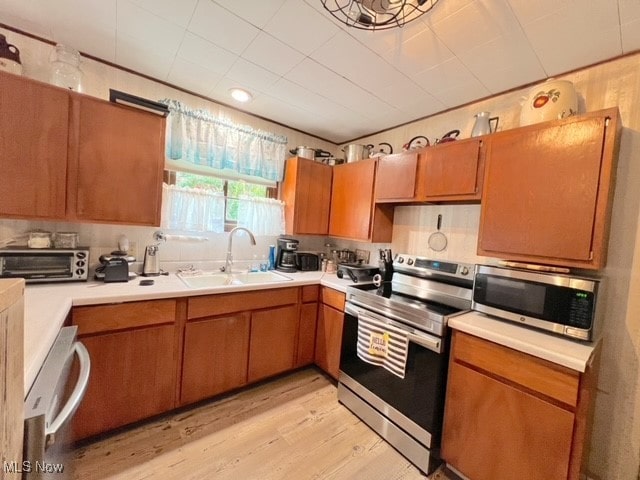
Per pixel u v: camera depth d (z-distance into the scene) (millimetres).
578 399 1122
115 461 1484
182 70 1934
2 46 1455
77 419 1471
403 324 1741
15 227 1680
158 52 1741
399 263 2330
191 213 2266
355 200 2648
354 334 2078
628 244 1425
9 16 1475
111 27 1530
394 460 1633
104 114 1681
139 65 1899
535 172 1461
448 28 1372
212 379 1953
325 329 2428
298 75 1903
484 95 1995
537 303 1386
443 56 1591
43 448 650
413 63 1679
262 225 2707
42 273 1645
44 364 883
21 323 534
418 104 2213
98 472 1414
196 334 1855
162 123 1882
